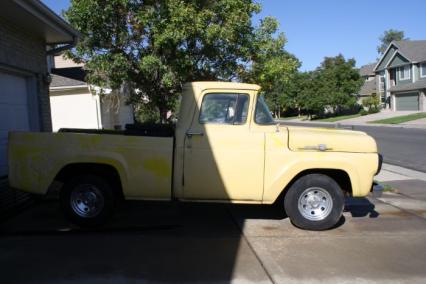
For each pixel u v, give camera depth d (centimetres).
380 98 5950
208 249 579
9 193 815
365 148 655
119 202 761
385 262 535
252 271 507
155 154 645
